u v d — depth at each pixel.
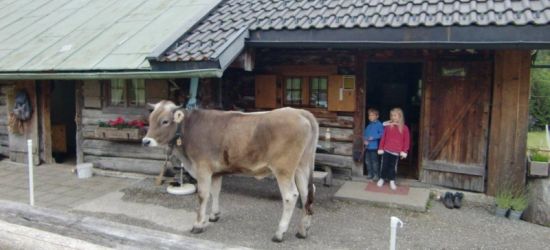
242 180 7.45
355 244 4.85
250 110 7.84
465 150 6.52
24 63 7.54
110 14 8.95
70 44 7.89
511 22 5.07
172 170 7.39
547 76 16.11
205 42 6.26
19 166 8.91
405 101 9.62
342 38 5.84
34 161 8.95
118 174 7.98
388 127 6.71
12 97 8.96
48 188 7.22
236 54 6.11
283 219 4.80
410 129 8.73
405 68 9.84
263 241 4.90
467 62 6.38
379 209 6.02
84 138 8.31
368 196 6.28
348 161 7.24
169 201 6.38
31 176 5.81
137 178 7.77
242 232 5.18
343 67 7.12
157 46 6.59
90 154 8.28
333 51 7.15
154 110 4.93
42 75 7.07
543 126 14.70
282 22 6.37
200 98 7.21
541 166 5.86
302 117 4.71
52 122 10.79
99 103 8.08
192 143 4.95
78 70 6.77
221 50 5.75
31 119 8.90
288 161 4.63
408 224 5.49
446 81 6.55
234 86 7.91
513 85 6.05
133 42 7.28
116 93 7.97
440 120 6.65
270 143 4.64
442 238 5.07
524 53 5.96
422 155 6.84
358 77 7.05
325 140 7.37
